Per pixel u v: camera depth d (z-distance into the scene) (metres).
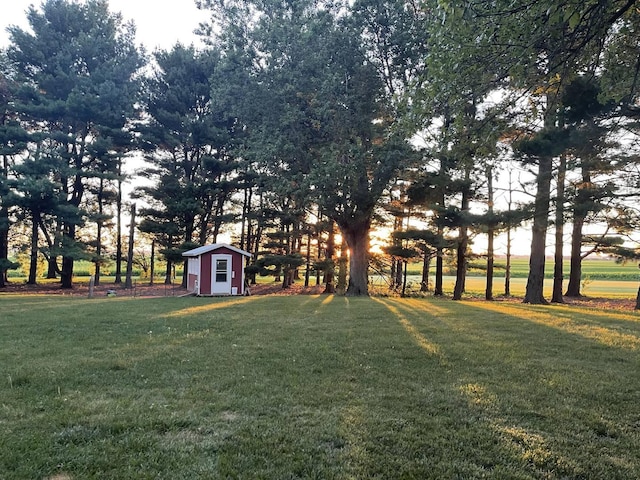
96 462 3.00
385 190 19.45
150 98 27.23
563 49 4.54
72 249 24.86
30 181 21.88
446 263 27.59
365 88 17.41
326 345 7.01
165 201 26.94
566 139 7.29
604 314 11.89
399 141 15.84
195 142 26.95
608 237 20.39
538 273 17.84
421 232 19.05
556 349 6.78
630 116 6.43
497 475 2.89
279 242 28.97
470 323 9.63
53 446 3.22
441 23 4.69
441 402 4.29
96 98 24.05
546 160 11.71
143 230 27.73
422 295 24.39
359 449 3.24
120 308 12.66
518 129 8.95
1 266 23.39
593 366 5.73
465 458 3.13
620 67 4.95
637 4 4.13
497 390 4.67
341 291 23.39
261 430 3.57
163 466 2.97
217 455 3.14
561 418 3.88
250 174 25.55
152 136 26.42
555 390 4.68
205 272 20.59
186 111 27.50
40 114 23.67
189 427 3.63
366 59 17.38
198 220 30.27
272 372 5.35
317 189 17.47
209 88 27.09
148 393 4.50
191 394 4.47
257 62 19.05
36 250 25.72
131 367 5.52
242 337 7.75
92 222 27.05
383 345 7.04
